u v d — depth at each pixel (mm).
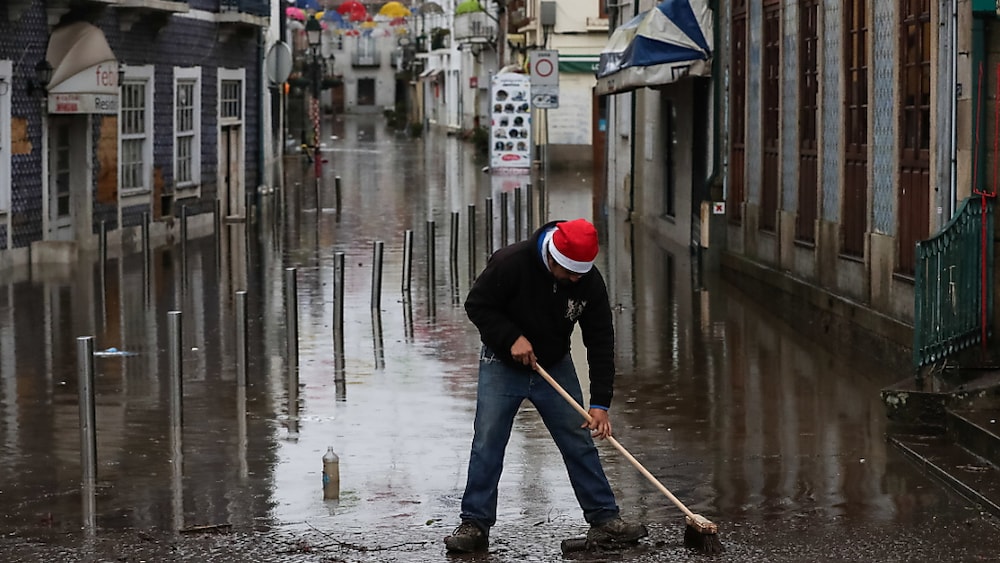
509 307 17969
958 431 23828
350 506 20422
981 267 27438
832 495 20922
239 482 21797
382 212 74938
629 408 27516
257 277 48812
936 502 20500
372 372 31172
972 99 27953
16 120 51406
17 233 51750
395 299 42875
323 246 58844
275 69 80062
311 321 38656
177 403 25719
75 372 31297
